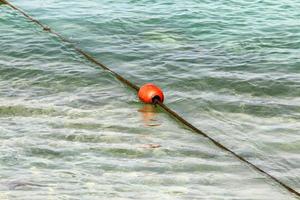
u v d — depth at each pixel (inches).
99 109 394.9
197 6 730.8
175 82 460.8
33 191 266.4
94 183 281.9
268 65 501.0
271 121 385.1
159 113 393.4
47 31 593.0
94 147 330.0
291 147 345.4
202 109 407.5
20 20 634.2
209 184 291.6
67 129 355.9
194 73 479.5
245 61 512.1
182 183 289.9
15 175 284.8
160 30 614.9
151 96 398.0
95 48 547.5
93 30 609.9
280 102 418.6
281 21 664.4
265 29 625.3
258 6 741.9
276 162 327.3
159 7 719.7
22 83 443.2
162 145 338.6
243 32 612.1
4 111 382.3
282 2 770.2
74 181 282.2
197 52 539.8
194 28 626.5
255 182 297.4
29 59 499.5
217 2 757.9
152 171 302.2
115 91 432.1
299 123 380.5
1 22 622.8
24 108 388.8
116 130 358.6
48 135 344.5
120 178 290.5
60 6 718.5
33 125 360.2
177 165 311.9
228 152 332.8
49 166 300.2
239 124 381.1
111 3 740.7
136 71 486.6
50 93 424.5
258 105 412.5
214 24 642.8
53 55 514.9
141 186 282.7
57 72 467.5
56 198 260.1
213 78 466.3
